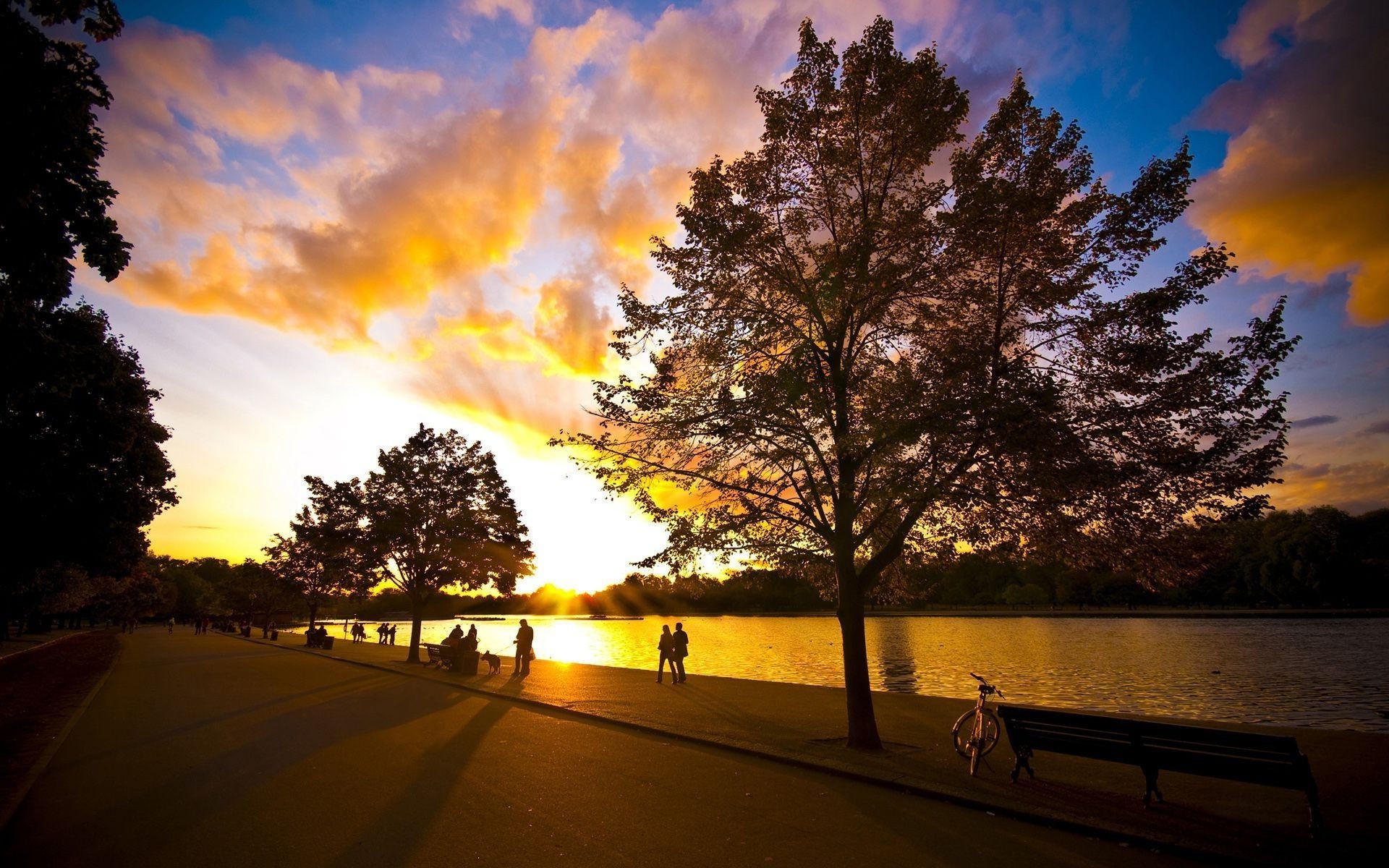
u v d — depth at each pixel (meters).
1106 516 10.30
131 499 23.06
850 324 12.54
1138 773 9.44
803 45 12.25
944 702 16.81
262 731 13.18
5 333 12.38
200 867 6.18
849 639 11.66
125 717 15.05
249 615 78.38
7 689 19.69
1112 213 10.95
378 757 10.73
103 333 20.67
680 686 20.42
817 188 12.95
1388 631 55.06
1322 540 82.62
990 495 10.56
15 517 19.47
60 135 9.84
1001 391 10.16
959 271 11.38
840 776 9.55
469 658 24.33
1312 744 11.06
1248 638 50.47
